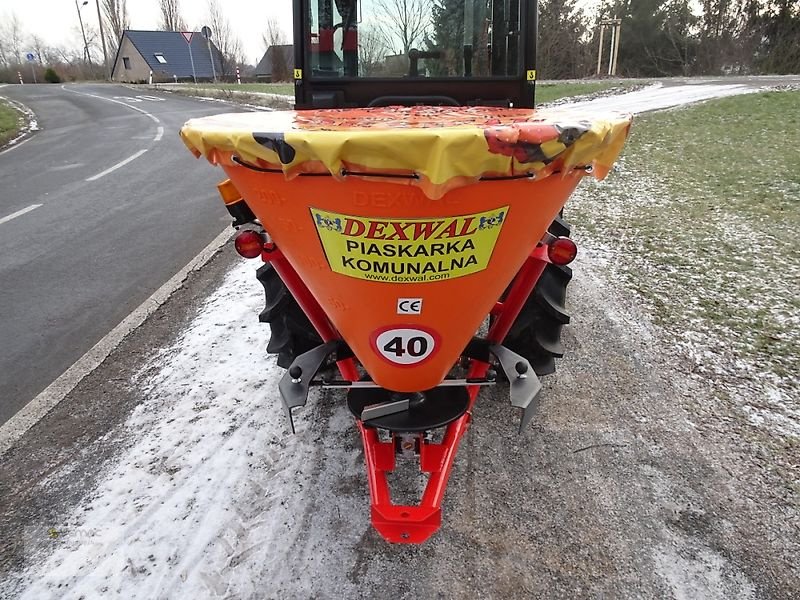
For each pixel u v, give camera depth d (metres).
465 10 3.03
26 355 3.74
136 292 4.68
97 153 11.30
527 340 2.78
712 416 2.93
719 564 2.14
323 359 2.36
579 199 6.86
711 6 31.25
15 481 2.62
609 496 2.45
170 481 2.59
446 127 1.50
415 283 1.70
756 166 7.85
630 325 3.81
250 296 4.48
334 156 1.39
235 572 2.14
